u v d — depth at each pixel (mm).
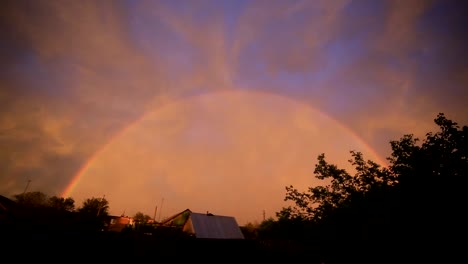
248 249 22719
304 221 10211
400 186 7531
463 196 6543
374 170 8672
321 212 9633
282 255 20500
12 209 24797
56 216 28078
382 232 7203
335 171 9383
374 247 7500
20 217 24312
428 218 6707
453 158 7234
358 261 8250
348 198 9055
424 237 6703
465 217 6395
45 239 12625
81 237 13703
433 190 6824
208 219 28328
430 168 7348
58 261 12625
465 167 6996
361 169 8984
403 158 7828
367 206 8188
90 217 31266
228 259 19922
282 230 11156
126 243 15094
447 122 7523
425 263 6668
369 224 7551
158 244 16188
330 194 9531
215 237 26516
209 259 18844
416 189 7090
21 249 11859
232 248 21219
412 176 7328
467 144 7141
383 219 7328
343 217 8844
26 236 12117
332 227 9117
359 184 9008
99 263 13578
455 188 6684
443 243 6480
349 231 8586
